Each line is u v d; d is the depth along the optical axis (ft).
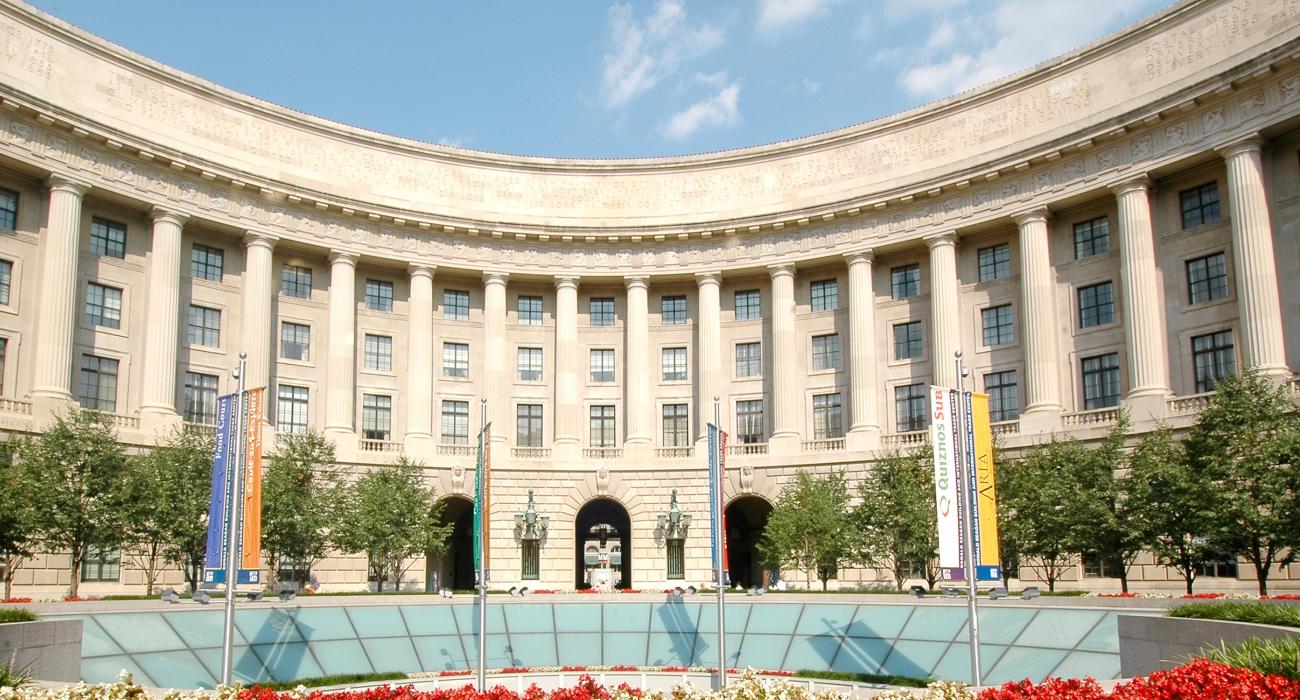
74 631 92.07
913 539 149.38
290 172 198.08
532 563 198.29
